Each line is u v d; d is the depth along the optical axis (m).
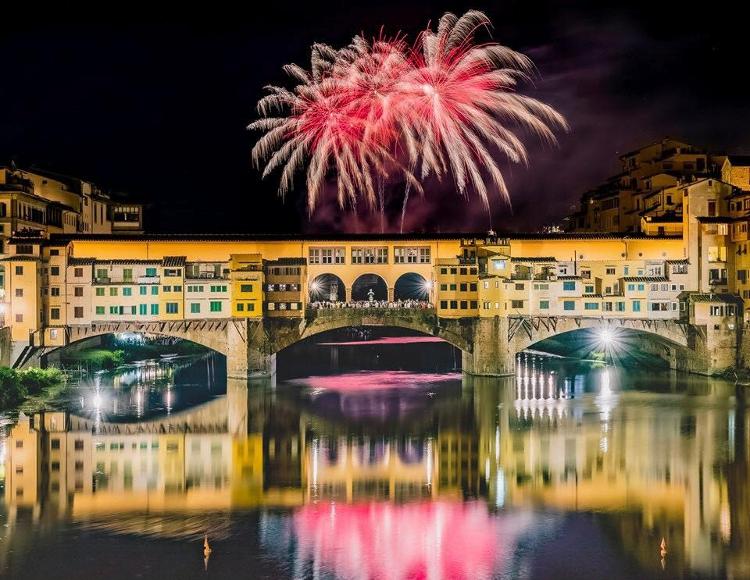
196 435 83.31
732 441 79.12
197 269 119.19
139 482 66.75
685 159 147.88
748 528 56.53
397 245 123.31
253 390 111.56
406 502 61.88
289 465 72.00
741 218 115.69
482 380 117.00
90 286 113.88
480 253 120.94
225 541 54.09
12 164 127.12
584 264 120.75
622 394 105.31
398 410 96.56
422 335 199.25
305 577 48.69
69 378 112.62
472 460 73.31
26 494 63.41
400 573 49.31
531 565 50.56
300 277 119.69
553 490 64.62
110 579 48.25
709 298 115.75
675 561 51.12
